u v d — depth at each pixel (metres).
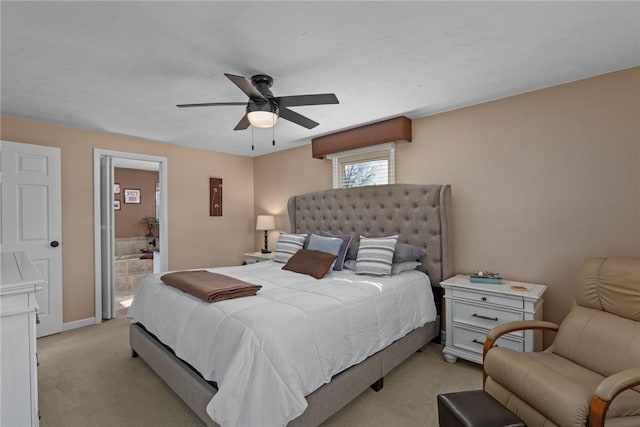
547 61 2.17
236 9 1.58
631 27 1.76
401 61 2.14
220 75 2.31
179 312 2.11
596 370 1.71
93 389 2.31
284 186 4.94
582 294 1.99
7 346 1.30
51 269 3.37
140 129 3.72
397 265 2.99
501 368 1.72
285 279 2.76
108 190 3.96
